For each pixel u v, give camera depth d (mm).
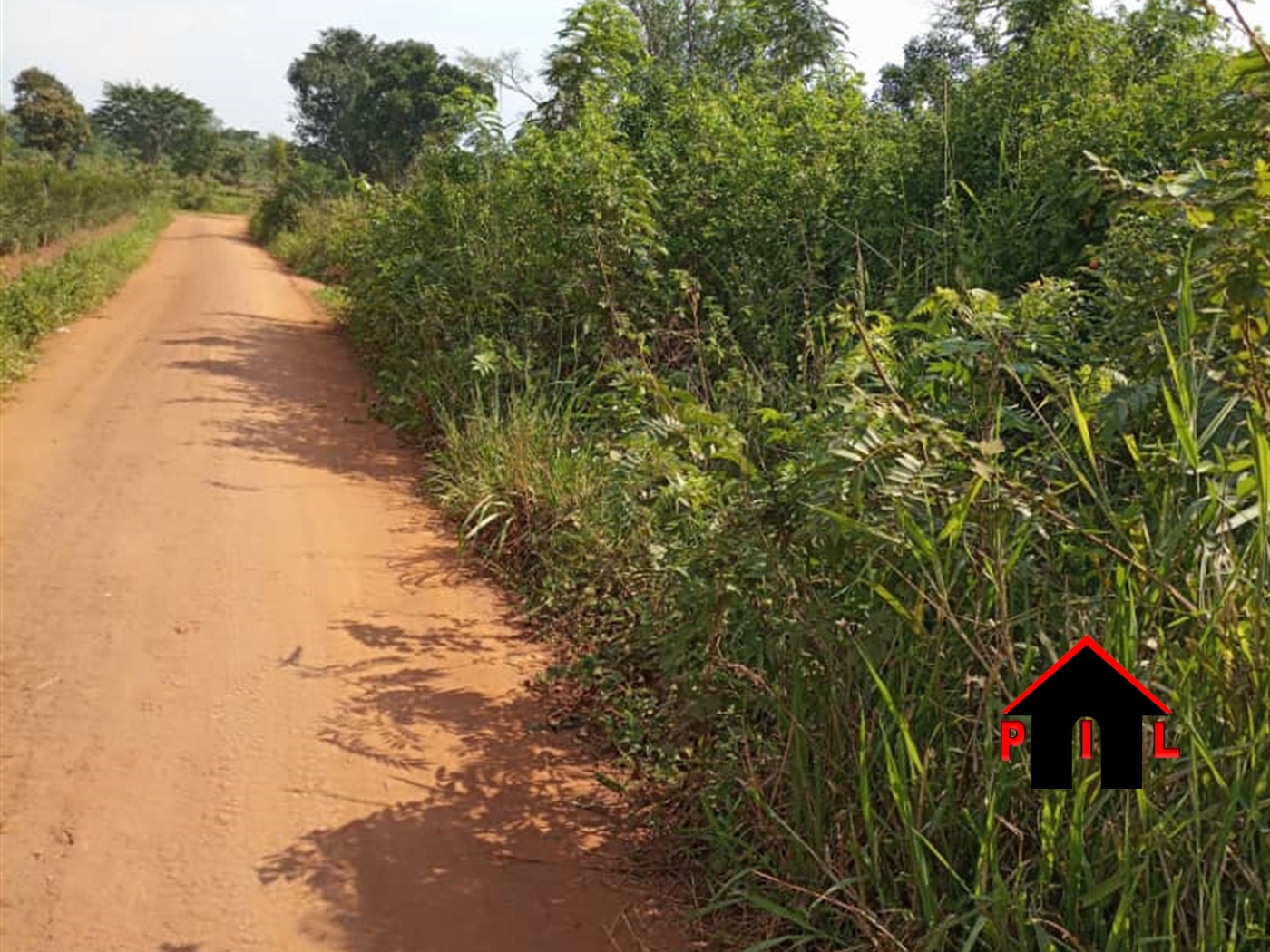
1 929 3066
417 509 6898
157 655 4699
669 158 8625
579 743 4211
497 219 8797
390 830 3611
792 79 9484
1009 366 3207
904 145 7684
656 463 3891
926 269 6551
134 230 30688
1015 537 3004
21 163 37469
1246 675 2521
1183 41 7277
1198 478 2926
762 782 3324
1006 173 6965
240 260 25656
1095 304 5199
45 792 3697
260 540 6117
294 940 3092
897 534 2984
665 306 7684
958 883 2816
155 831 3525
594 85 8977
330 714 4312
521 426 6824
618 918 3234
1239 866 2385
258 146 99062
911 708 2949
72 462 7348
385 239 10695
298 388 10125
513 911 3250
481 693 4570
